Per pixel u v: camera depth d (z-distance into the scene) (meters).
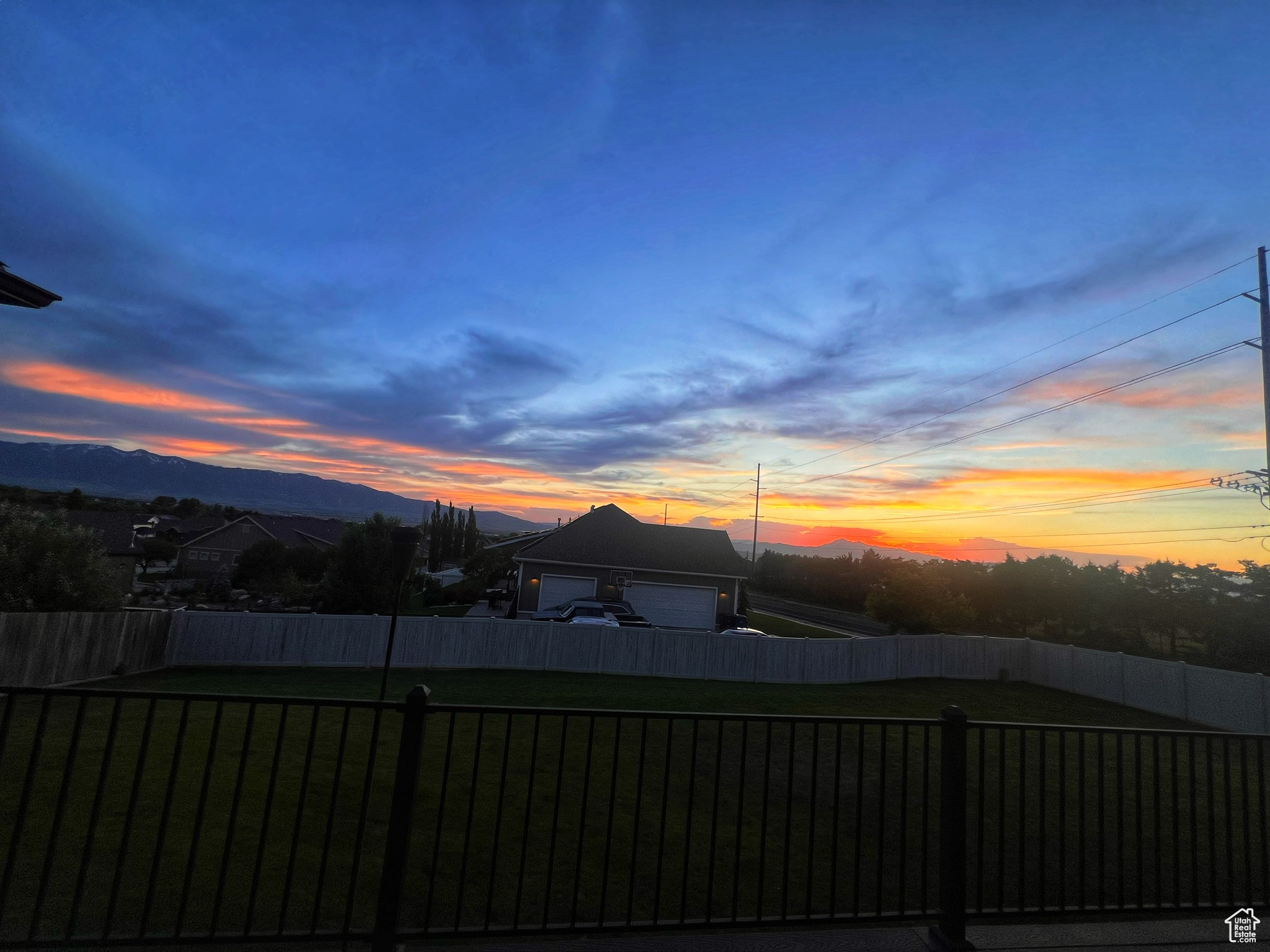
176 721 8.85
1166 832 6.61
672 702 13.34
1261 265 18.39
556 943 3.17
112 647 13.52
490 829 5.68
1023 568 31.75
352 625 16.47
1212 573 24.06
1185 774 9.23
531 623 17.06
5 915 3.71
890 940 3.41
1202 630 23.73
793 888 4.91
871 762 8.84
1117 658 16.33
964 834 3.46
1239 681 13.42
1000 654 19.50
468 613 31.09
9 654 10.91
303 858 4.82
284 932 2.96
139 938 2.88
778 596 56.12
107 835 5.01
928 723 3.58
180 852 4.78
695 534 31.70
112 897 2.88
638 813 3.21
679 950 3.19
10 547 13.53
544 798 6.55
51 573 13.56
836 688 16.86
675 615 28.48
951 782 3.50
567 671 17.03
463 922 4.00
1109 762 9.74
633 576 28.33
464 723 9.70
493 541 78.62
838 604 45.81
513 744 8.61
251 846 4.97
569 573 28.41
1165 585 25.75
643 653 17.30
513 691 13.67
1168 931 3.57
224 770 6.83
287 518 61.69
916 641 18.97
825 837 6.09
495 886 4.57
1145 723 14.01
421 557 61.25
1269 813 7.42
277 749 3.00
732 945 3.27
